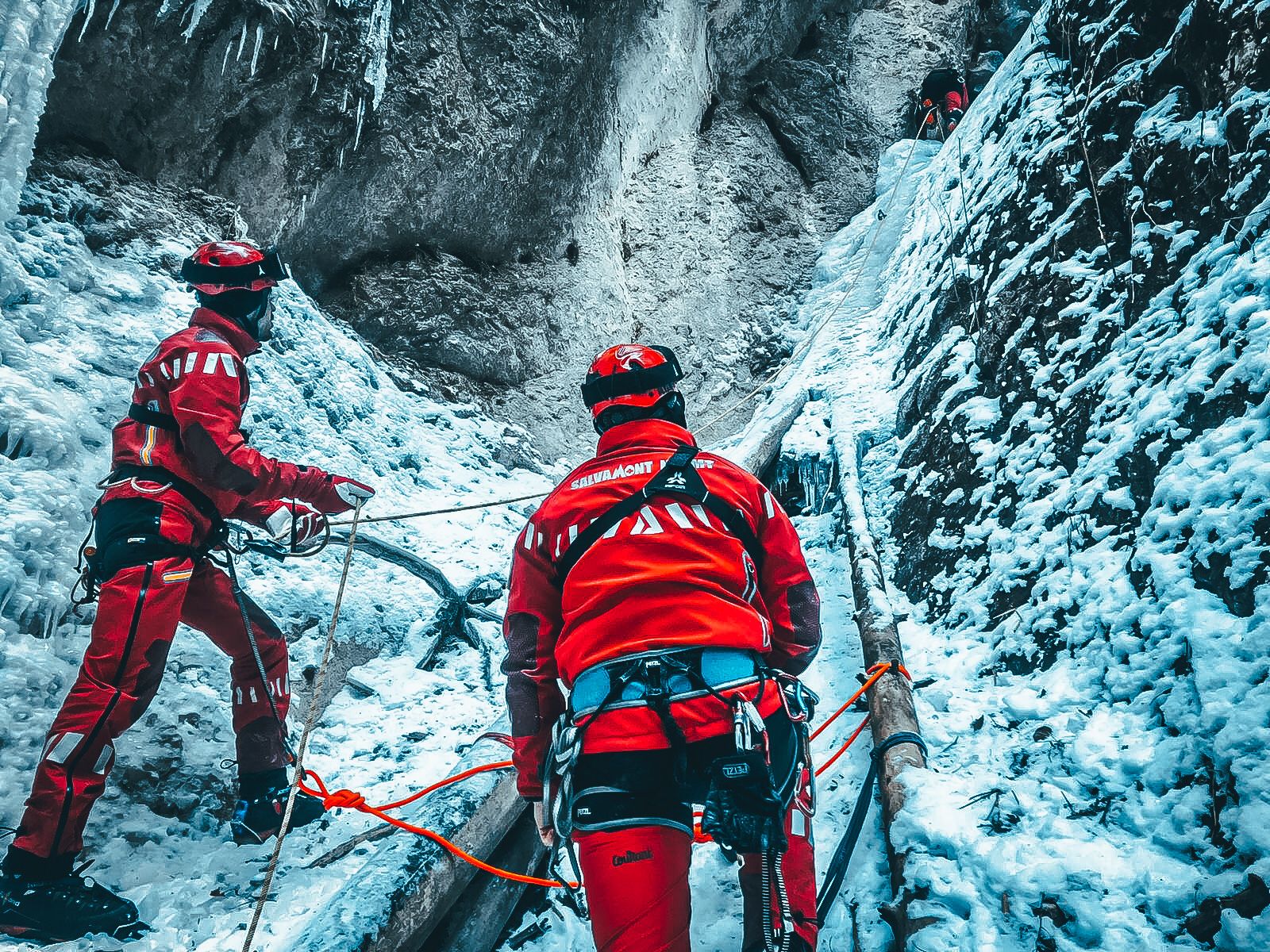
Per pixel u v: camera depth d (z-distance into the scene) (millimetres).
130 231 4520
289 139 5246
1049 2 5602
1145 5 4043
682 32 8102
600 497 1981
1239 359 2803
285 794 2766
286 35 4910
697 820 2791
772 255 8539
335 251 5820
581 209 7066
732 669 1799
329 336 5375
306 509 2947
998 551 3465
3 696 2715
